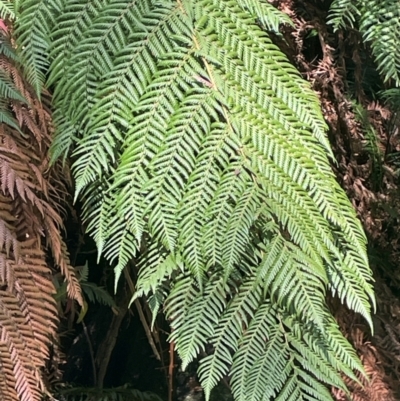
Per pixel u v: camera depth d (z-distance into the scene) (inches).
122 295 95.0
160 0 66.2
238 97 65.2
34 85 65.9
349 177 94.3
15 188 68.2
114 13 65.3
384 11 72.8
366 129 93.8
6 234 66.7
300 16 90.2
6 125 68.2
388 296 92.5
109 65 64.6
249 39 66.5
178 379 95.0
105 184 65.9
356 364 68.0
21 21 66.1
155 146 63.6
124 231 65.2
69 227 87.0
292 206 64.6
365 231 94.4
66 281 78.7
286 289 64.7
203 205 63.5
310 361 67.7
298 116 66.5
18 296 67.0
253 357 67.2
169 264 64.8
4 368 66.4
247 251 65.8
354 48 91.4
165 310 68.5
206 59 65.1
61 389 89.6
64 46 65.4
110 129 64.1
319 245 64.7
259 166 64.5
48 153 69.3
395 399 89.0
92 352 98.1
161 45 65.1
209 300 66.4
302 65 90.7
